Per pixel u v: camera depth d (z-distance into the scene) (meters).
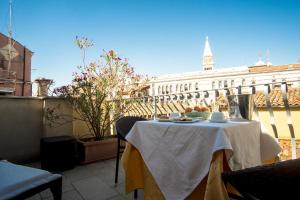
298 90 7.39
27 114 3.20
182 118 1.67
